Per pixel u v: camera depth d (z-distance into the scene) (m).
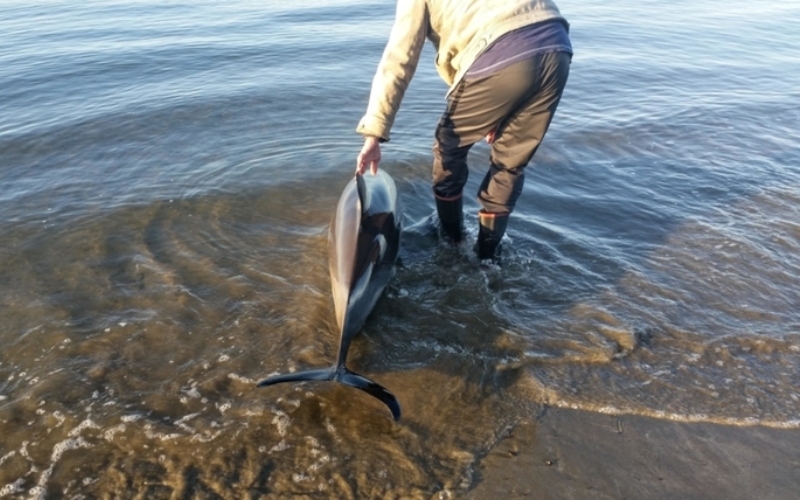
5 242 3.82
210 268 3.64
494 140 3.47
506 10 3.05
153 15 10.42
